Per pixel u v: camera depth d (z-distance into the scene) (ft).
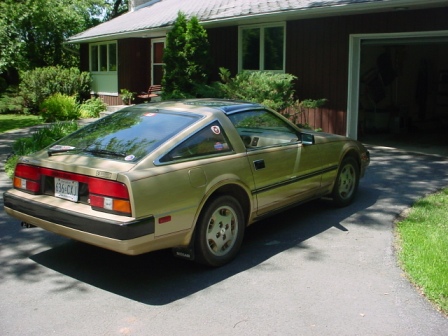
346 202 22.16
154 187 13.71
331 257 16.52
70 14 82.89
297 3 39.70
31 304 13.52
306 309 13.06
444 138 42.63
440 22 32.78
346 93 38.91
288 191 18.44
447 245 16.90
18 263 16.37
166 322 12.51
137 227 13.25
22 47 78.95
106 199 13.55
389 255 16.57
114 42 67.72
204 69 47.96
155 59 64.13
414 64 52.06
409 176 27.99
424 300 13.41
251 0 49.42
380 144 39.55
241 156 16.46
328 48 39.68
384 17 35.73
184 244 14.88
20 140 31.19
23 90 69.00
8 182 27.35
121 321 12.58
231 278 15.06
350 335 11.79
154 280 15.01
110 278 15.19
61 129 32.48
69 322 12.55
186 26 47.93
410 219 19.98
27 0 77.46
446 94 52.39
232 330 12.09
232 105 17.72
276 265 15.96
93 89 73.51
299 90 42.37
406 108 50.11
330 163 20.62
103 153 15.08
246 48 47.37
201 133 15.71
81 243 18.17
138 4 76.59
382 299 13.52
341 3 34.40
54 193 15.17
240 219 16.42
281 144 18.51
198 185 14.80
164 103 18.21
